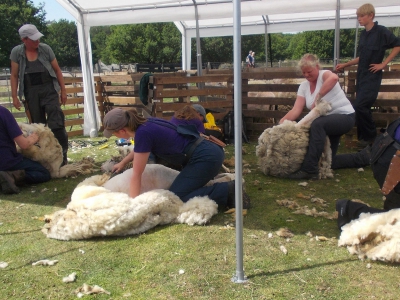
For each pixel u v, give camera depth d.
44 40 53.84
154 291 2.52
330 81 4.85
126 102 9.13
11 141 4.82
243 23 12.34
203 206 3.55
